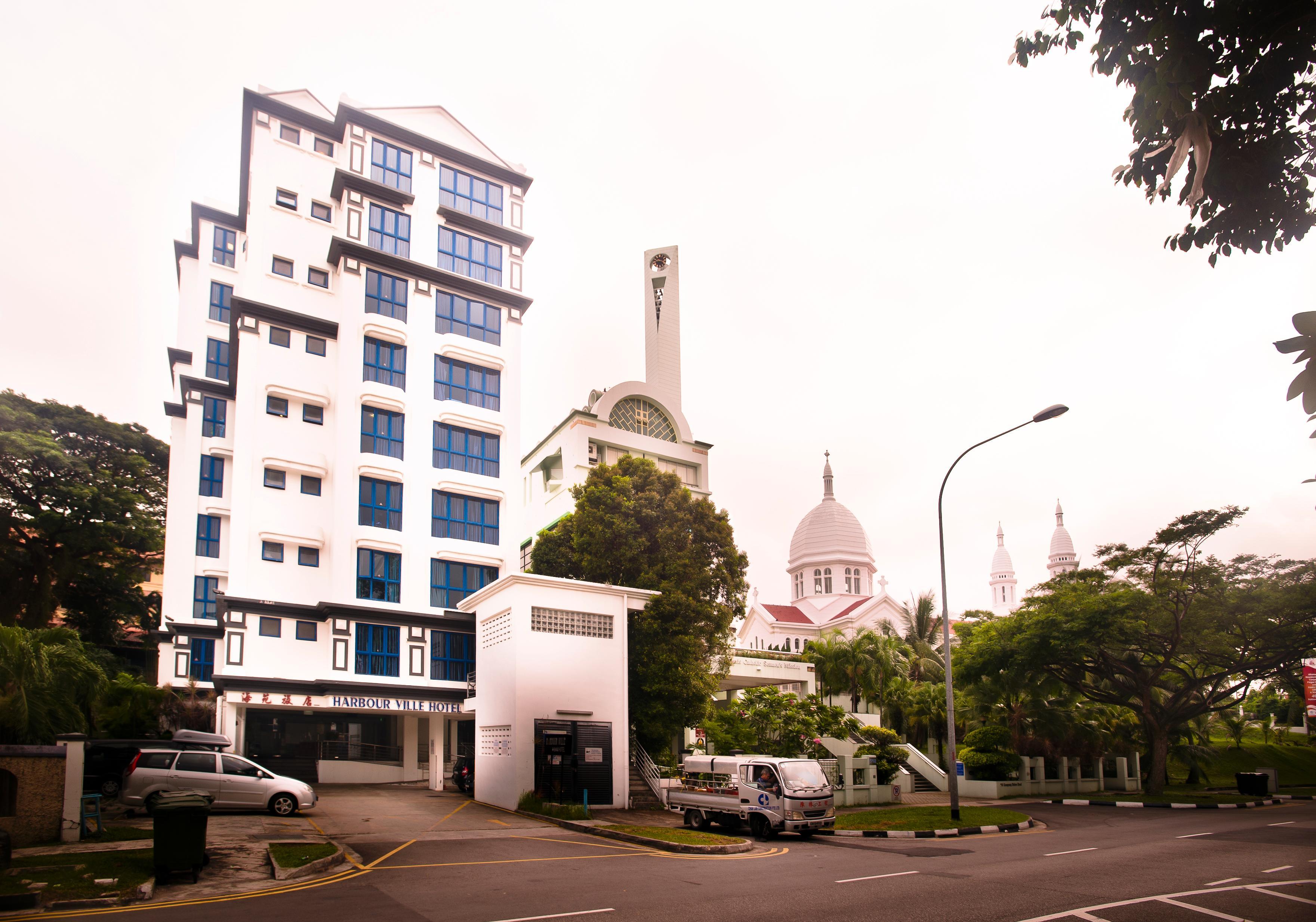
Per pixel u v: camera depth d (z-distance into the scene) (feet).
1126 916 37.11
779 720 111.75
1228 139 26.91
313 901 39.86
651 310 185.26
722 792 74.84
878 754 117.60
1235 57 25.68
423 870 49.93
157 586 205.87
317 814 80.07
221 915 36.42
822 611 284.41
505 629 91.30
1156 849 63.72
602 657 92.73
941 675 185.16
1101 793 137.90
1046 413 80.43
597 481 110.93
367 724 138.00
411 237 140.26
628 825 73.82
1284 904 40.24
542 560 116.88
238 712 116.26
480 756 95.96
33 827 55.88
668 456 171.53
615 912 37.35
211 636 137.69
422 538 130.41
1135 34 27.02
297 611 121.60
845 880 47.34
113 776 81.00
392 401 131.34
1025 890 43.86
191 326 157.79
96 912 37.32
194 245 162.71
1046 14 30.83
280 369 130.93
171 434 149.69
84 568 159.63
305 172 143.13
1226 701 192.24
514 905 39.11
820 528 298.56
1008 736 134.51
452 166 148.15
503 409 142.41
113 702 111.96
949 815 88.12
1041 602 136.67
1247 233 28.43
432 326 137.59
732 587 108.47
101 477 154.20
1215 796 125.80
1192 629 125.49
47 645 82.12
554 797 84.28
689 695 99.96
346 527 124.88
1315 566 120.78
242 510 124.47
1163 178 28.66
